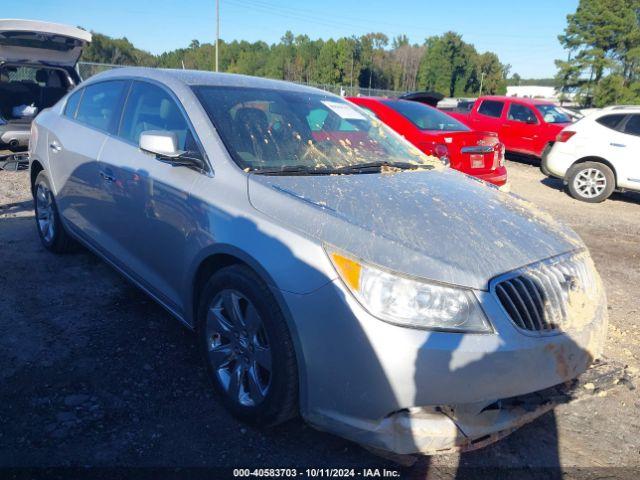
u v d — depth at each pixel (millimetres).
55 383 2848
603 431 2797
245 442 2512
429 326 2100
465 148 6719
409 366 2061
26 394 2736
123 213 3453
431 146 6809
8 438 2416
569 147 9484
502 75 105625
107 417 2611
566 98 54031
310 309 2207
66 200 4254
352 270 2160
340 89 29609
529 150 13133
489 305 2180
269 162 2975
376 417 2133
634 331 4012
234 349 2646
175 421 2621
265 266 2344
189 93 3252
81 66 16156
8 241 5000
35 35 7965
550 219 3027
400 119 7547
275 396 2365
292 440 2551
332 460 2438
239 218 2559
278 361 2326
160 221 3076
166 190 3010
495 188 3461
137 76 3771
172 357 3172
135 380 2926
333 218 2363
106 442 2443
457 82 103250
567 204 8992
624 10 50062
